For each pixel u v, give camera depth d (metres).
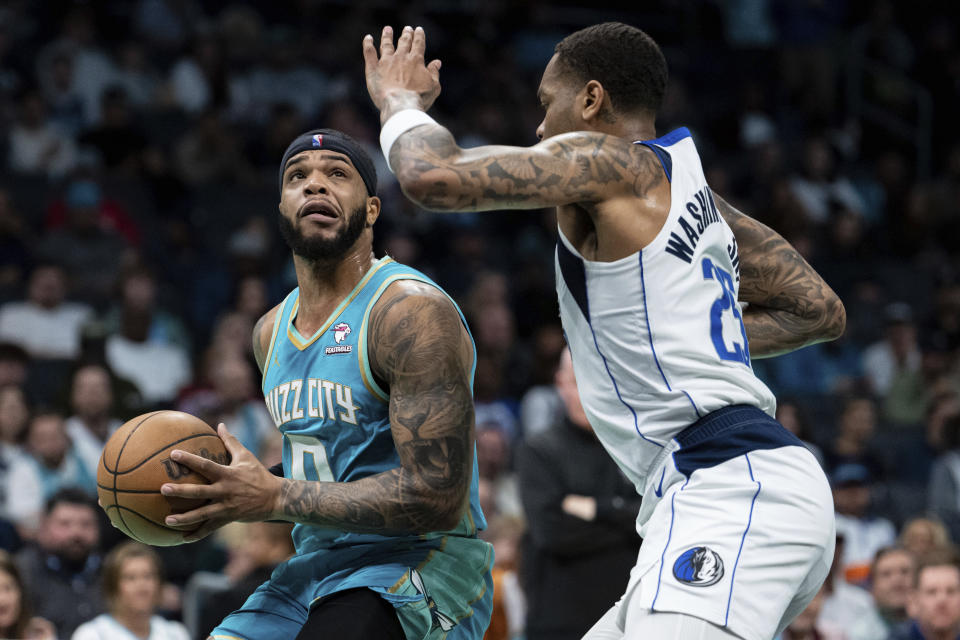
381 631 3.67
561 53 3.74
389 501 3.58
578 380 3.71
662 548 3.37
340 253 3.88
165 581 8.26
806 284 4.04
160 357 11.38
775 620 3.29
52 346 11.54
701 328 3.50
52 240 12.84
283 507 3.58
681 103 18.41
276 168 15.50
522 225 16.03
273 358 3.99
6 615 6.18
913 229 17.33
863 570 8.68
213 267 13.82
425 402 3.65
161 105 15.64
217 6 17.88
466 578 3.96
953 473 10.91
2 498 8.62
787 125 19.22
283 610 3.97
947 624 6.78
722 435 3.44
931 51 19.80
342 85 16.61
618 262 3.47
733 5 20.48
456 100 17.66
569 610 6.17
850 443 11.30
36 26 15.90
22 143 14.12
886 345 14.03
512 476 10.09
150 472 3.55
